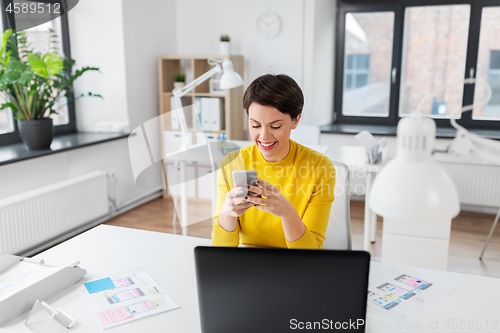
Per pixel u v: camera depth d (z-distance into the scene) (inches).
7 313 43.5
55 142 142.1
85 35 160.6
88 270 54.6
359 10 179.6
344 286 34.3
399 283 50.6
